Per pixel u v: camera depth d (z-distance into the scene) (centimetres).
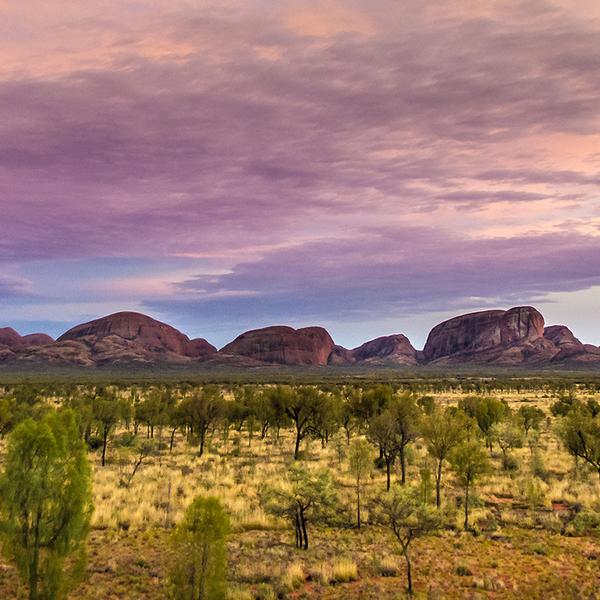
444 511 2850
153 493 3155
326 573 1959
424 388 15662
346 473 3847
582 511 2895
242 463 4431
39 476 1488
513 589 1867
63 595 1509
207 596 1514
